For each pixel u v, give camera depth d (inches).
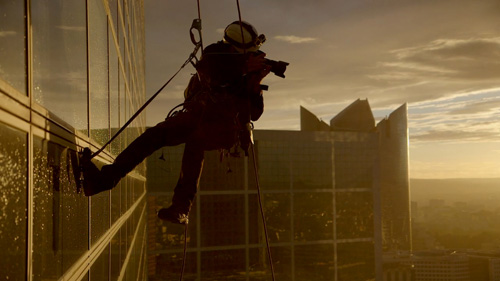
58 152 83.0
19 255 57.5
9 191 54.1
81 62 108.2
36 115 67.8
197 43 142.4
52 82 79.5
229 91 135.4
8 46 55.6
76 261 96.3
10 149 54.9
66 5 91.1
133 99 359.3
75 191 97.8
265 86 140.7
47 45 76.2
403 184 5506.9
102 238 140.6
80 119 106.5
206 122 134.5
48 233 73.5
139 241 502.6
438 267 7293.3
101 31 146.8
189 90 144.8
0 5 53.2
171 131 130.4
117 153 205.8
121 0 230.5
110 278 166.1
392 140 5610.2
